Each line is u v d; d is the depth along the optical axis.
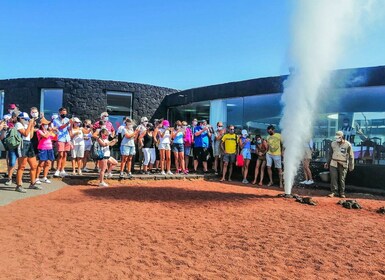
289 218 7.76
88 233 6.35
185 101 18.94
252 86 15.69
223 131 14.80
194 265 5.04
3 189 9.98
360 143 13.46
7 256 5.11
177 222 7.29
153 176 13.04
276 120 15.08
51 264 4.89
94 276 4.55
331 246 6.03
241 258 5.37
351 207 9.12
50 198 9.28
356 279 4.75
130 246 5.74
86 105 19.11
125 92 19.89
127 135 12.45
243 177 14.65
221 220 7.52
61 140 12.06
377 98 13.20
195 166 15.12
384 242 6.32
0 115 19.88
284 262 5.26
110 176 12.36
